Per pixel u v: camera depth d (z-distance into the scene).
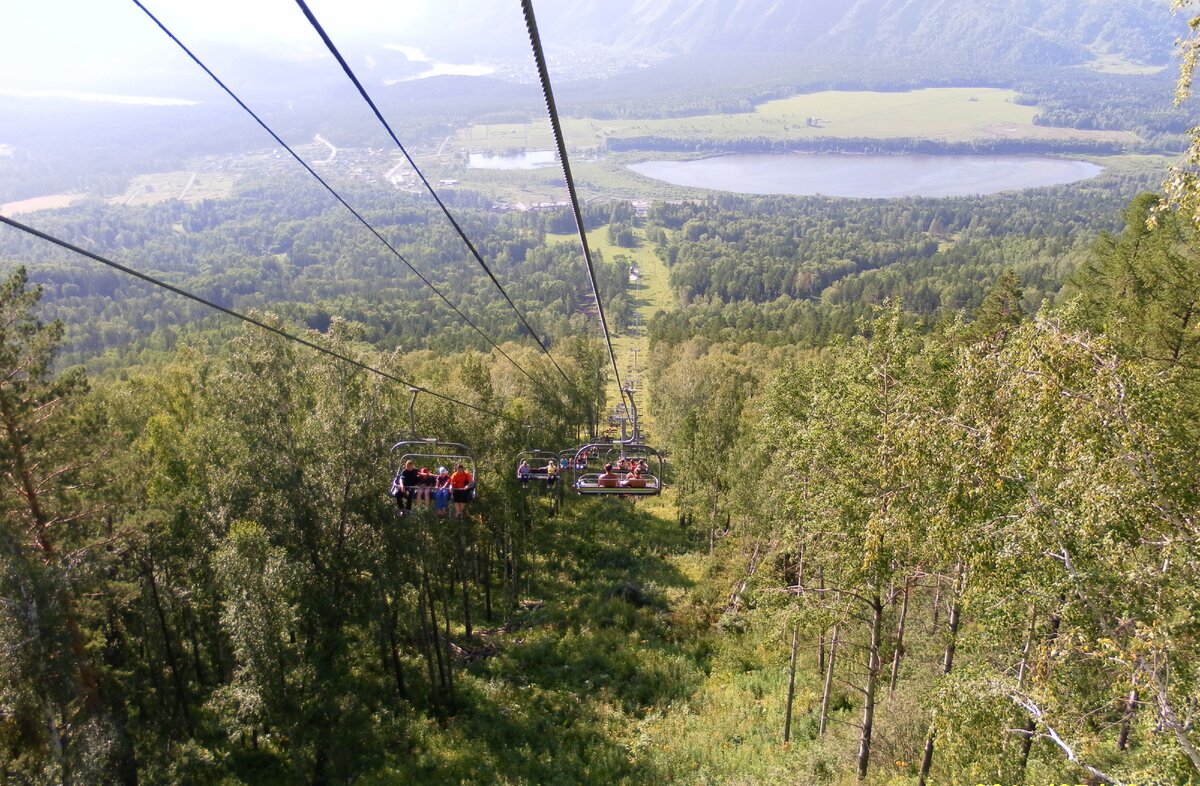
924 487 15.30
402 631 32.53
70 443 24.58
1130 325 25.86
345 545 29.98
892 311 19.81
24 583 20.45
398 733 29.48
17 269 23.33
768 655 34.81
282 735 27.03
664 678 33.69
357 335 31.28
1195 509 12.32
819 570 24.39
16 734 22.50
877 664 21.59
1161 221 26.67
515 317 179.62
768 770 24.88
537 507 47.78
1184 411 15.66
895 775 21.34
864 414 18.98
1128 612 12.34
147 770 24.33
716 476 44.03
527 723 30.72
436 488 19.42
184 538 28.70
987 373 13.59
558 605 42.44
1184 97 10.62
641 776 26.25
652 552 51.09
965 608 16.38
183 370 47.03
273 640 24.94
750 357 98.81
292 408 32.31
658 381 86.50
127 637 29.11
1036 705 13.12
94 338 118.50
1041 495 12.98
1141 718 12.05
